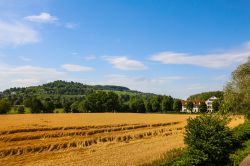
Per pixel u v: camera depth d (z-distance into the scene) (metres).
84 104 155.12
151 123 76.69
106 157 34.16
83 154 37.22
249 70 65.25
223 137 30.19
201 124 29.98
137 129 67.50
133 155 34.91
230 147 34.72
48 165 30.70
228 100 63.66
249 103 62.34
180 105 171.62
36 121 72.25
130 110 167.12
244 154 34.00
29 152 40.22
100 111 158.25
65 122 71.38
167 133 61.69
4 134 50.72
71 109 155.88
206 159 27.72
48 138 50.38
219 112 32.78
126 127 67.56
